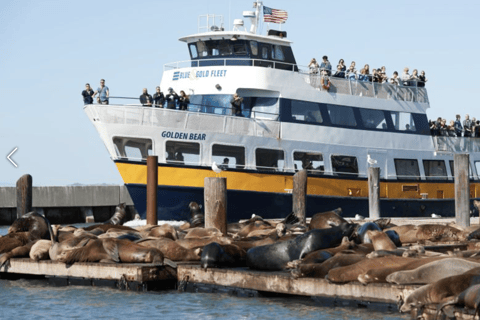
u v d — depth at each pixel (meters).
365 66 57.78
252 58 53.72
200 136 49.59
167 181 48.94
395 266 22.42
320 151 53.31
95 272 28.81
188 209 49.69
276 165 51.56
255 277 25.81
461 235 32.47
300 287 24.53
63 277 29.81
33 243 32.59
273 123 51.62
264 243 29.19
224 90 52.62
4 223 63.44
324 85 53.97
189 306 25.11
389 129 57.31
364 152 55.53
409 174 58.22
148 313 24.31
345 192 54.12
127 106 48.47
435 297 19.28
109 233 32.88
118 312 24.56
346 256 24.11
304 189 44.22
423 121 59.78
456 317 18.80
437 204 59.25
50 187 63.81
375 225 27.83
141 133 48.69
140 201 49.03
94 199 65.12
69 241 30.44
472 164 62.81
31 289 29.28
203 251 27.61
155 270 27.80
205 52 55.22
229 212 50.12
